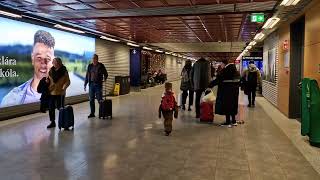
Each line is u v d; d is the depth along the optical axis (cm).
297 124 828
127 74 2023
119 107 1176
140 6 833
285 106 979
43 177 429
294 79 922
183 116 955
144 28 1311
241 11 864
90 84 925
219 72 840
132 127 777
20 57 984
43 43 1101
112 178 426
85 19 1048
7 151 554
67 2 791
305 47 757
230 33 1495
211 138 663
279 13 811
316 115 593
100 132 716
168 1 766
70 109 746
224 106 801
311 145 604
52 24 1102
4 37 919
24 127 770
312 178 429
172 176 434
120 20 1084
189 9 855
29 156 525
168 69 3600
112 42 1750
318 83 638
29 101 1019
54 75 762
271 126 799
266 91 1486
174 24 1198
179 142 626
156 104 1281
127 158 516
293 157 526
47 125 797
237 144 612
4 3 808
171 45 2289
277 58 1158
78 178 426
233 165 483
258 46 2134
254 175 439
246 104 1288
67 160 504
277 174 444
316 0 644
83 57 1409
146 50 2498
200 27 1284
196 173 447
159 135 689
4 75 916
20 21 982
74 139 646
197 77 895
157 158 517
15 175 436
